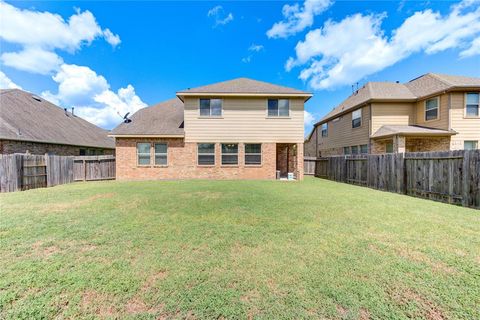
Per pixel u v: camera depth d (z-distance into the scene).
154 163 14.17
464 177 6.57
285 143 14.59
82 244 3.69
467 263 3.05
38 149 15.79
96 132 25.69
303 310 2.17
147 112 16.56
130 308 2.21
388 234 4.15
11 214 5.52
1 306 2.21
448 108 13.88
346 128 19.67
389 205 6.59
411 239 3.91
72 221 4.93
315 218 5.18
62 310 2.17
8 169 9.50
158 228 4.46
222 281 2.64
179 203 6.71
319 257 3.23
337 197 7.86
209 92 13.80
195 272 2.84
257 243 3.73
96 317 2.09
